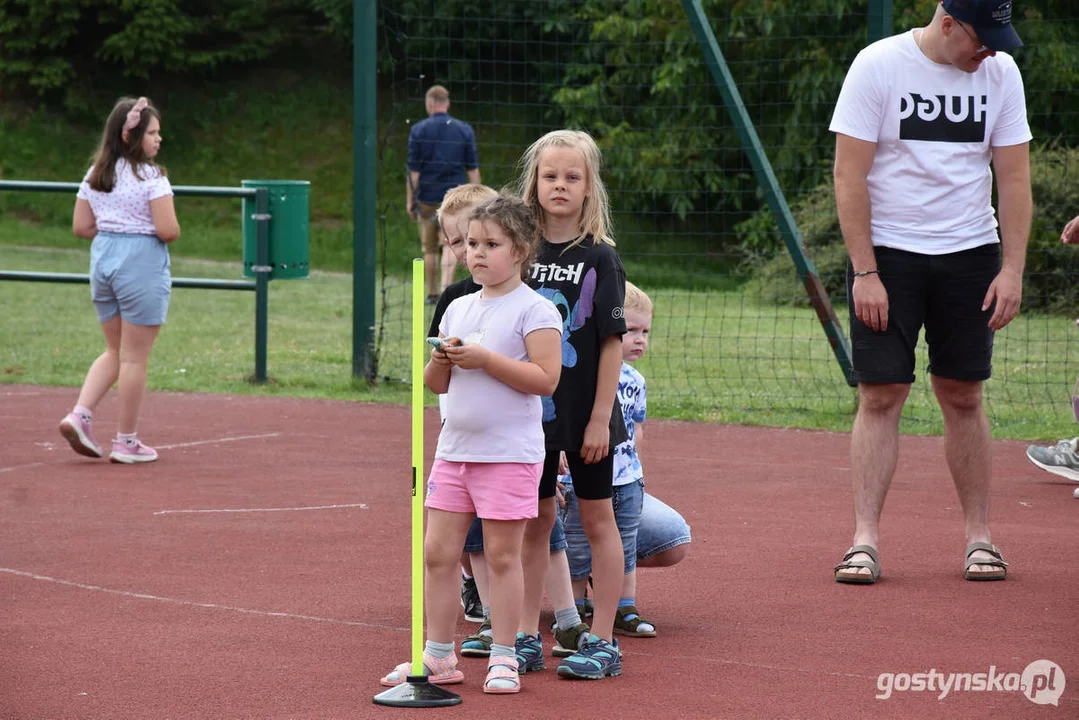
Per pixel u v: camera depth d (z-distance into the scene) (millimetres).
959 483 6996
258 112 40125
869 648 5637
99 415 11984
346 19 41812
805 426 11758
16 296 21891
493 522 5078
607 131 31359
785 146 24281
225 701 4918
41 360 15281
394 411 12352
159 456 10109
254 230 13734
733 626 5992
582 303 5402
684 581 6785
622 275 5492
